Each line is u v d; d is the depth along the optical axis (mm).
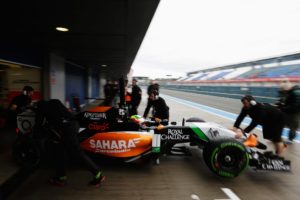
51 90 7863
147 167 3568
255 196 2707
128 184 2953
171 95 26344
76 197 2600
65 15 3939
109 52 8328
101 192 2721
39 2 3318
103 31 5078
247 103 3469
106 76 36344
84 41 6203
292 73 25781
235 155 3074
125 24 4523
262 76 30641
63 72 9648
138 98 6855
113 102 11930
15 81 6652
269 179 3203
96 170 2842
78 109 5684
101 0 3254
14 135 5051
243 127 7121
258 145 3508
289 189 2902
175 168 3551
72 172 3283
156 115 4699
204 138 3578
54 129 2900
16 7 3512
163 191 2777
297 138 5535
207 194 2729
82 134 3561
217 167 3033
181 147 4129
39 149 3268
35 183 2932
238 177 3248
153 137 3271
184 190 2818
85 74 15555
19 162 3367
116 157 3373
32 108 3852
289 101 4922
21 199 2545
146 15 3947
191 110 11508
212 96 24781
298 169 3562
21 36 5500
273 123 3457
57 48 7316
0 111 5938
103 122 3574
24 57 6238
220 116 9500
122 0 3256
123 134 3416
